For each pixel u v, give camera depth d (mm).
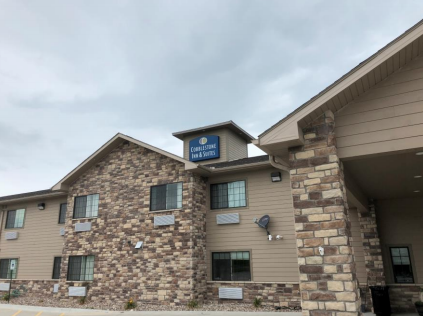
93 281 15375
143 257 14375
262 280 13031
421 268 11688
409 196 12188
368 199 12555
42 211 19469
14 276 19203
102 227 15898
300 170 6457
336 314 5594
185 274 13289
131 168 15906
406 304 11531
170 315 11234
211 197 14883
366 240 12320
